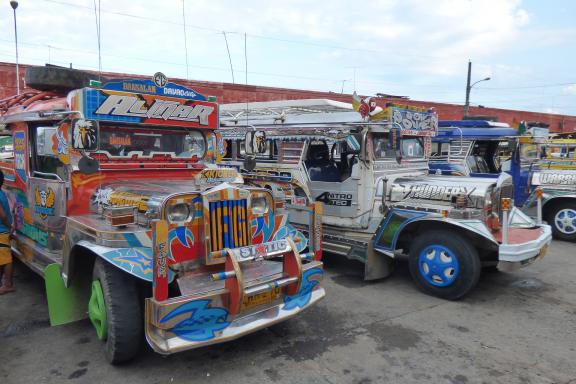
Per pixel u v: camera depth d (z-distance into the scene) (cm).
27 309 463
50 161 466
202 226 352
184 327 313
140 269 316
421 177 637
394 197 571
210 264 347
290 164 662
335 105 697
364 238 579
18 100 538
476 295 529
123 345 333
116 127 449
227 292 327
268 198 404
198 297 314
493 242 475
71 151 409
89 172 362
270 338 404
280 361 361
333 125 608
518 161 923
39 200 455
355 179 589
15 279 557
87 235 353
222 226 355
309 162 660
